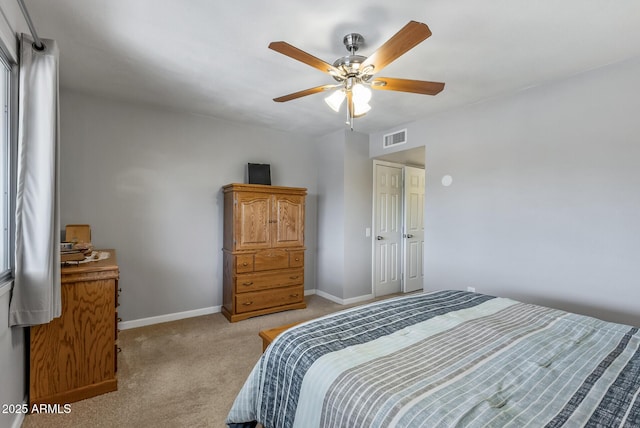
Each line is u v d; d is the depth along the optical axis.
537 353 1.34
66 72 2.59
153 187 3.43
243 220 3.57
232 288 3.54
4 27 1.54
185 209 3.63
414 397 1.02
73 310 2.04
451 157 3.40
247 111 3.53
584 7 1.71
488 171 3.07
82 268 2.06
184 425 1.83
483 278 3.11
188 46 2.17
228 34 2.02
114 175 3.22
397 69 2.46
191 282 3.68
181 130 3.59
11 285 1.67
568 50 2.16
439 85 1.92
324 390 1.14
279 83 2.78
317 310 3.96
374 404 1.00
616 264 2.30
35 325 1.85
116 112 3.22
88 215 3.10
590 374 1.18
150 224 3.42
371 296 4.55
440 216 3.50
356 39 2.00
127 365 2.52
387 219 4.77
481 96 3.00
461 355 1.31
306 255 4.65
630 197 2.24
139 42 2.12
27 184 1.74
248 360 2.62
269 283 3.76
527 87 2.79
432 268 3.58
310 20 1.86
